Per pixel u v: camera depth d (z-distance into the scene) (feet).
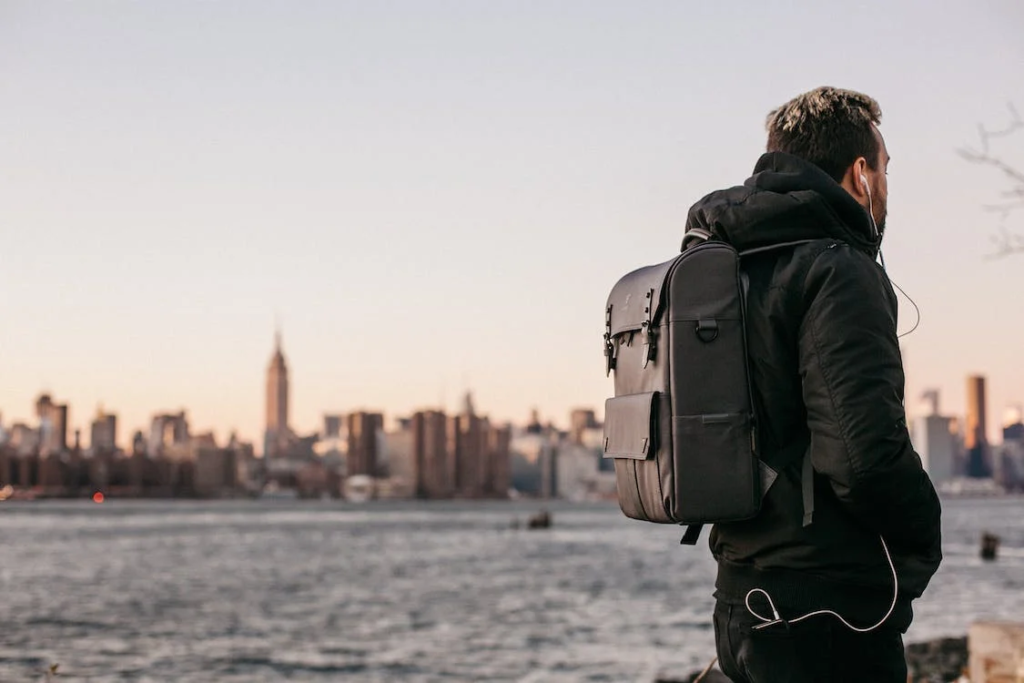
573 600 157.99
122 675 85.46
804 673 10.78
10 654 98.48
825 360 10.35
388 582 196.65
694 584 189.47
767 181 11.40
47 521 655.76
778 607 10.82
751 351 10.91
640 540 400.26
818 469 10.40
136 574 219.00
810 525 10.64
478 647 104.12
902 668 10.95
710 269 10.97
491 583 193.57
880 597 10.69
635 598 161.27
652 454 10.97
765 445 10.91
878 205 12.13
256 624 126.72
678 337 10.94
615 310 12.11
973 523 580.30
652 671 86.43
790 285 10.73
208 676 85.76
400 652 100.83
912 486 10.21
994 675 29.81
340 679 84.48
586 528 550.36
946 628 107.45
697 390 10.82
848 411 10.17
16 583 194.39
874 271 10.71
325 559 273.13
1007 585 175.01
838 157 11.85
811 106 11.99
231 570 231.09
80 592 174.60
